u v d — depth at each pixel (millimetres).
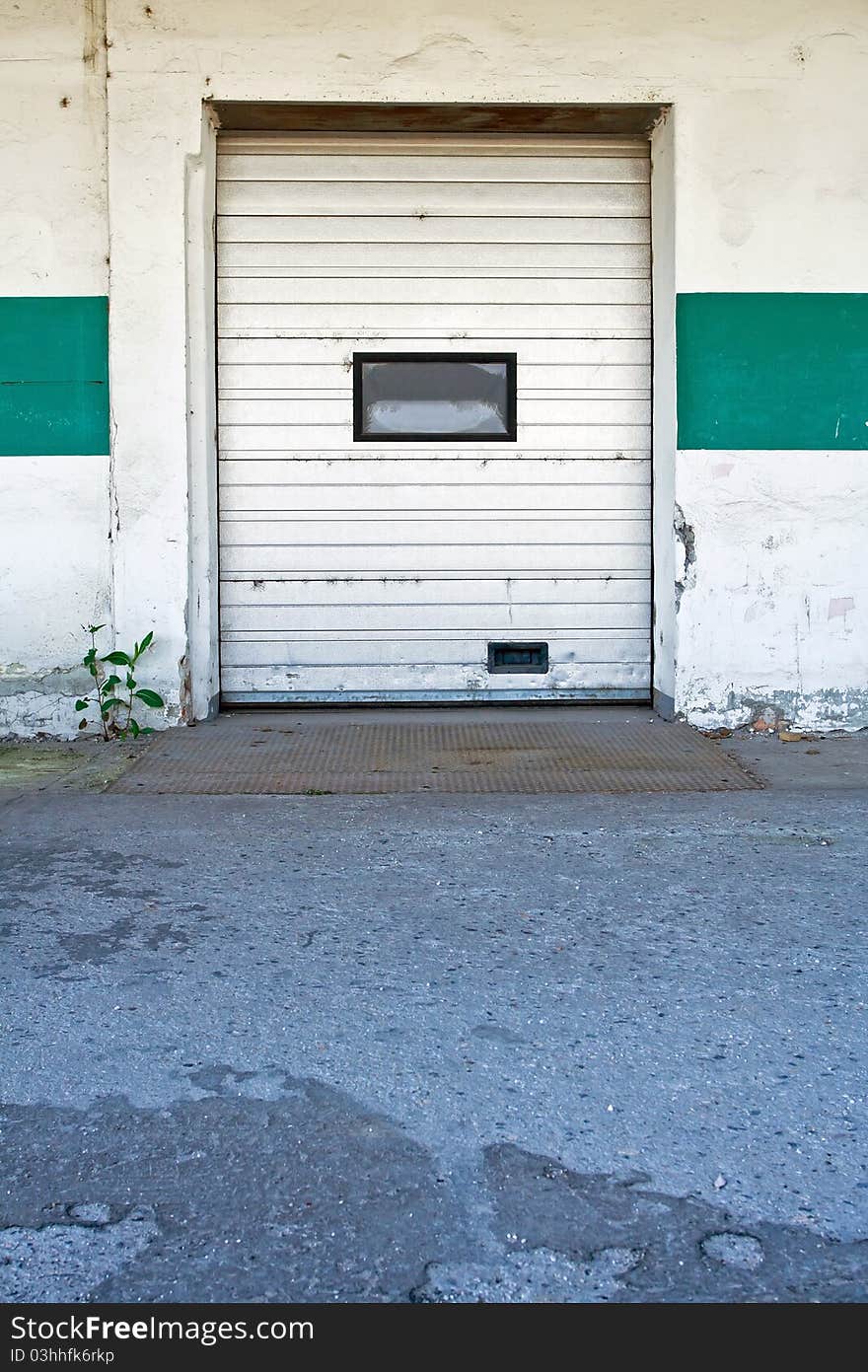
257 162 7074
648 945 3826
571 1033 3252
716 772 5898
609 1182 2607
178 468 6727
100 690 6789
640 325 7215
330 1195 2564
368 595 7277
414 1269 2348
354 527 7246
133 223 6625
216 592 7191
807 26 6668
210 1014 3363
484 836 4914
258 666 7293
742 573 6832
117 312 6656
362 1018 3338
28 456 6773
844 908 4121
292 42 6594
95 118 6660
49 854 4719
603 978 3582
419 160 7113
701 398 6762
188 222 6742
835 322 6781
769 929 3949
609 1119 2842
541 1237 2434
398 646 7301
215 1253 2395
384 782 5723
